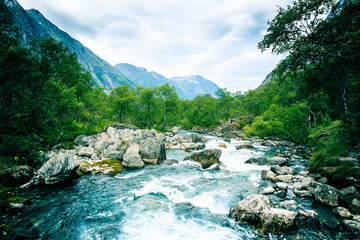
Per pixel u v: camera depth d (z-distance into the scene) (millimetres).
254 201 9836
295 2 14328
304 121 30906
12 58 19938
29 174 13711
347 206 10211
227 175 18406
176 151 32594
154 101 65812
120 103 58969
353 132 18750
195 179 16938
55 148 24250
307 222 8641
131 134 36094
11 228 8547
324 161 16172
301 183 14398
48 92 26156
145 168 20703
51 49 34781
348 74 19031
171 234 8438
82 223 9305
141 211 10547
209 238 8109
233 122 82938
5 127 22328
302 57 14188
